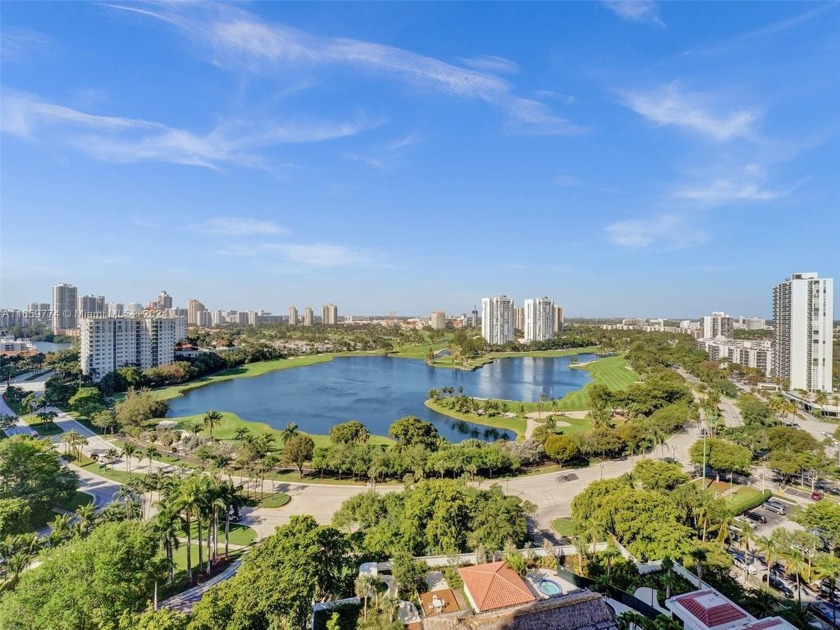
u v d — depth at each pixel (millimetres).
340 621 57812
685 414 161125
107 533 58250
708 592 56656
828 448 136250
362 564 67875
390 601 58000
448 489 78125
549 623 53500
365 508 79812
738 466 109125
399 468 108438
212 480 78000
